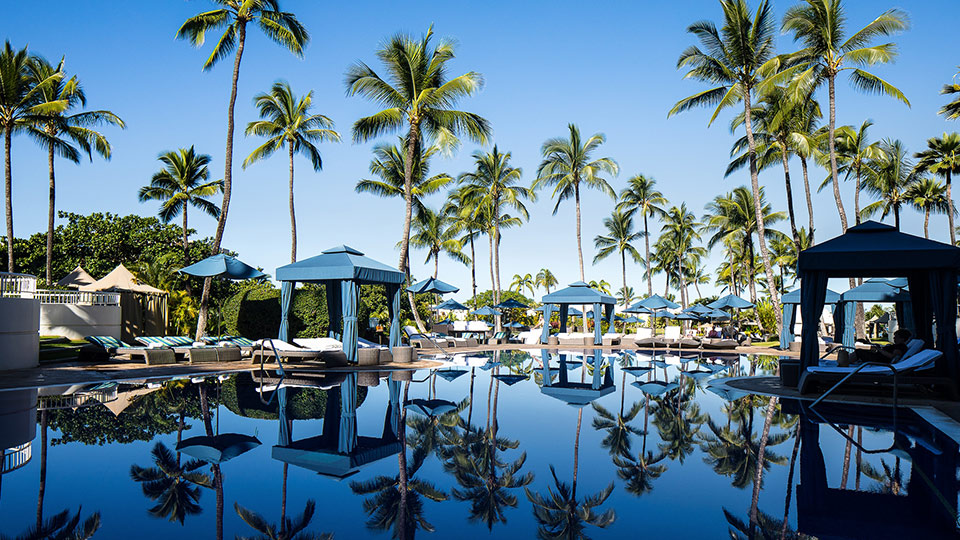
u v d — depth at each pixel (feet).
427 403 25.72
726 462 15.06
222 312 71.46
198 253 109.50
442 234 126.72
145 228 113.29
